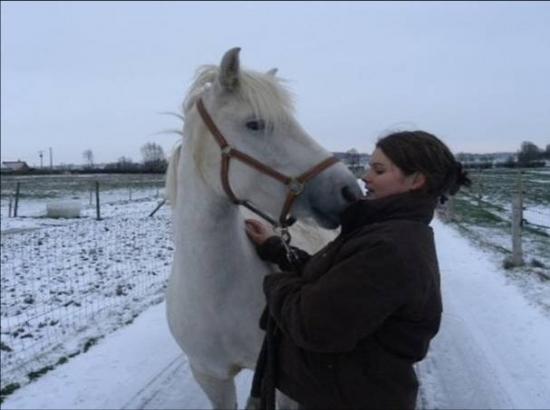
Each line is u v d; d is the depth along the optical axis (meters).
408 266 1.66
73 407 3.92
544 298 5.32
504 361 4.12
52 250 10.08
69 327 5.61
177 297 2.74
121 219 15.16
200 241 2.52
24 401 4.00
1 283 7.57
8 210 19.20
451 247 9.19
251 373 4.55
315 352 1.87
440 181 1.80
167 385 4.28
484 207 13.33
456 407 3.63
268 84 2.34
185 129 2.53
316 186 2.29
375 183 1.86
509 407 3.48
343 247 1.79
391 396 1.77
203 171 2.42
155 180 30.47
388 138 1.86
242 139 2.32
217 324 2.64
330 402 1.85
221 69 2.31
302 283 1.92
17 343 5.13
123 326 5.69
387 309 1.67
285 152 2.30
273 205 2.35
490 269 7.04
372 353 1.78
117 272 8.23
